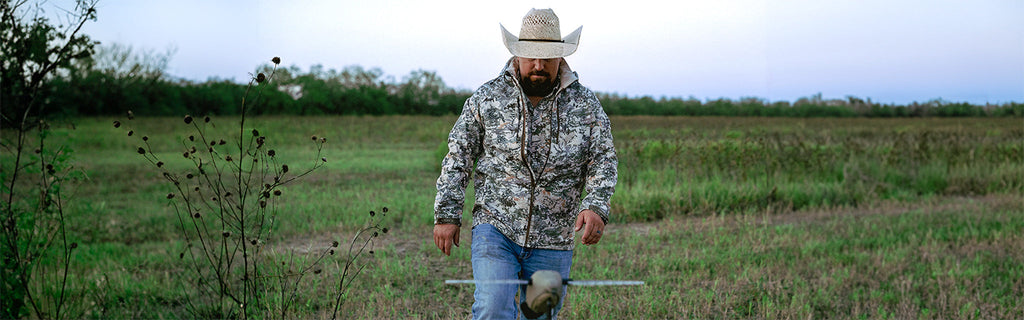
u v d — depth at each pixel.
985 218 8.36
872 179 11.32
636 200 8.95
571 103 3.06
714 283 5.36
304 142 23.31
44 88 3.80
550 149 3.03
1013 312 4.65
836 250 6.54
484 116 3.06
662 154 12.92
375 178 12.81
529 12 3.04
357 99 52.50
